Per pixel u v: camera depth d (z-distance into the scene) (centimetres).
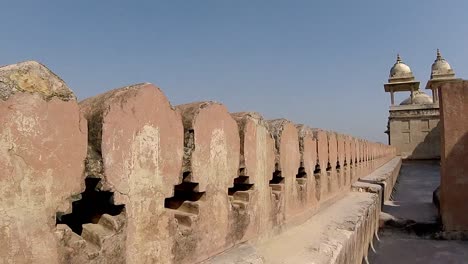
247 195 364
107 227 210
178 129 259
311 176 590
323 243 423
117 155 210
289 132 490
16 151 162
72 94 189
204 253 288
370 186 972
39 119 172
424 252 694
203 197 291
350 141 981
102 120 202
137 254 223
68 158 185
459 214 758
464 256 661
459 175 757
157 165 239
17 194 163
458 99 758
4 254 157
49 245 175
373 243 745
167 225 247
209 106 294
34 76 171
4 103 158
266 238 411
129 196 218
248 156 361
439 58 2952
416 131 2761
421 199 1208
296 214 515
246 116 363
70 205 186
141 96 226
